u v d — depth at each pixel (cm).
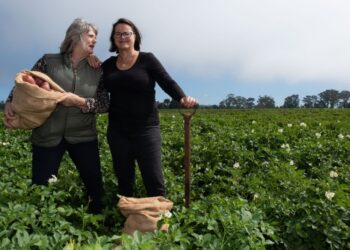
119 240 455
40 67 494
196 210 486
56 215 452
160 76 509
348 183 745
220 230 443
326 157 938
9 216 418
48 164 503
